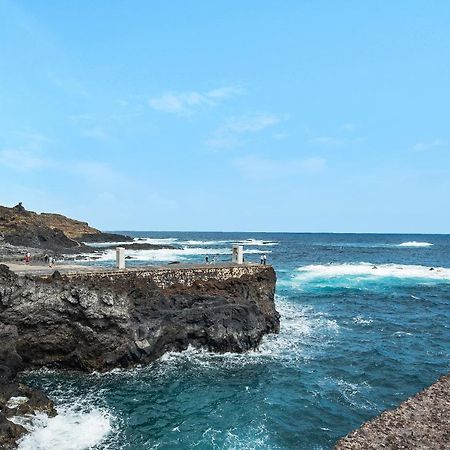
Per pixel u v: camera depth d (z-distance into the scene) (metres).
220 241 165.88
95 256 75.38
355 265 73.25
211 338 26.83
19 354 22.84
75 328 23.39
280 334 31.72
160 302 26.72
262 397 20.95
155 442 16.62
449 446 12.99
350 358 26.62
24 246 73.94
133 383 22.28
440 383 17.81
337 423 18.36
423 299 44.81
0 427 15.55
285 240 190.25
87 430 17.16
